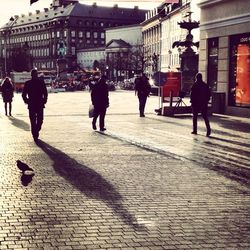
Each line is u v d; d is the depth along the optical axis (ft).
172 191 25.02
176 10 258.16
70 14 508.94
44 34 550.77
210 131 48.57
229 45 75.36
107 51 441.68
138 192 24.68
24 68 354.33
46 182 26.71
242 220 20.08
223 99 76.89
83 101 119.55
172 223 19.49
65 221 19.53
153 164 32.68
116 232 18.22
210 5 80.28
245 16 69.77
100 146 40.86
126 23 537.65
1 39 647.56
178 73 75.92
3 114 77.05
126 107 94.58
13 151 37.76
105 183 26.66
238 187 26.17
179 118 69.31
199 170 30.78
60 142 43.19
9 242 16.97
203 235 18.04
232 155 36.65
